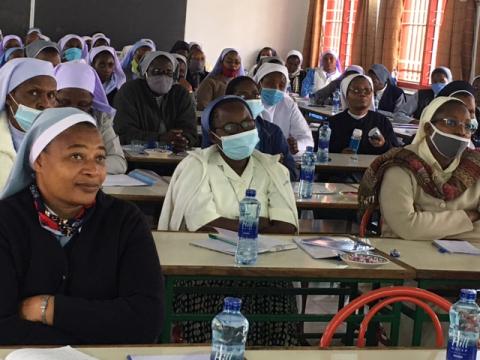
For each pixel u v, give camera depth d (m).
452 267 2.59
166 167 4.45
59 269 1.79
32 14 11.41
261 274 2.38
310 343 3.32
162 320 1.85
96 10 11.75
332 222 4.23
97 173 1.79
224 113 2.98
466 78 8.94
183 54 10.08
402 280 2.51
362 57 11.01
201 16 12.79
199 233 2.75
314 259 2.54
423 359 1.71
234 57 7.09
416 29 9.98
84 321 1.75
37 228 1.79
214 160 3.01
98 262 1.82
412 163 3.01
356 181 4.63
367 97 5.08
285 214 3.01
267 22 13.17
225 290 2.65
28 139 1.79
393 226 3.01
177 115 5.11
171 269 2.31
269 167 3.06
